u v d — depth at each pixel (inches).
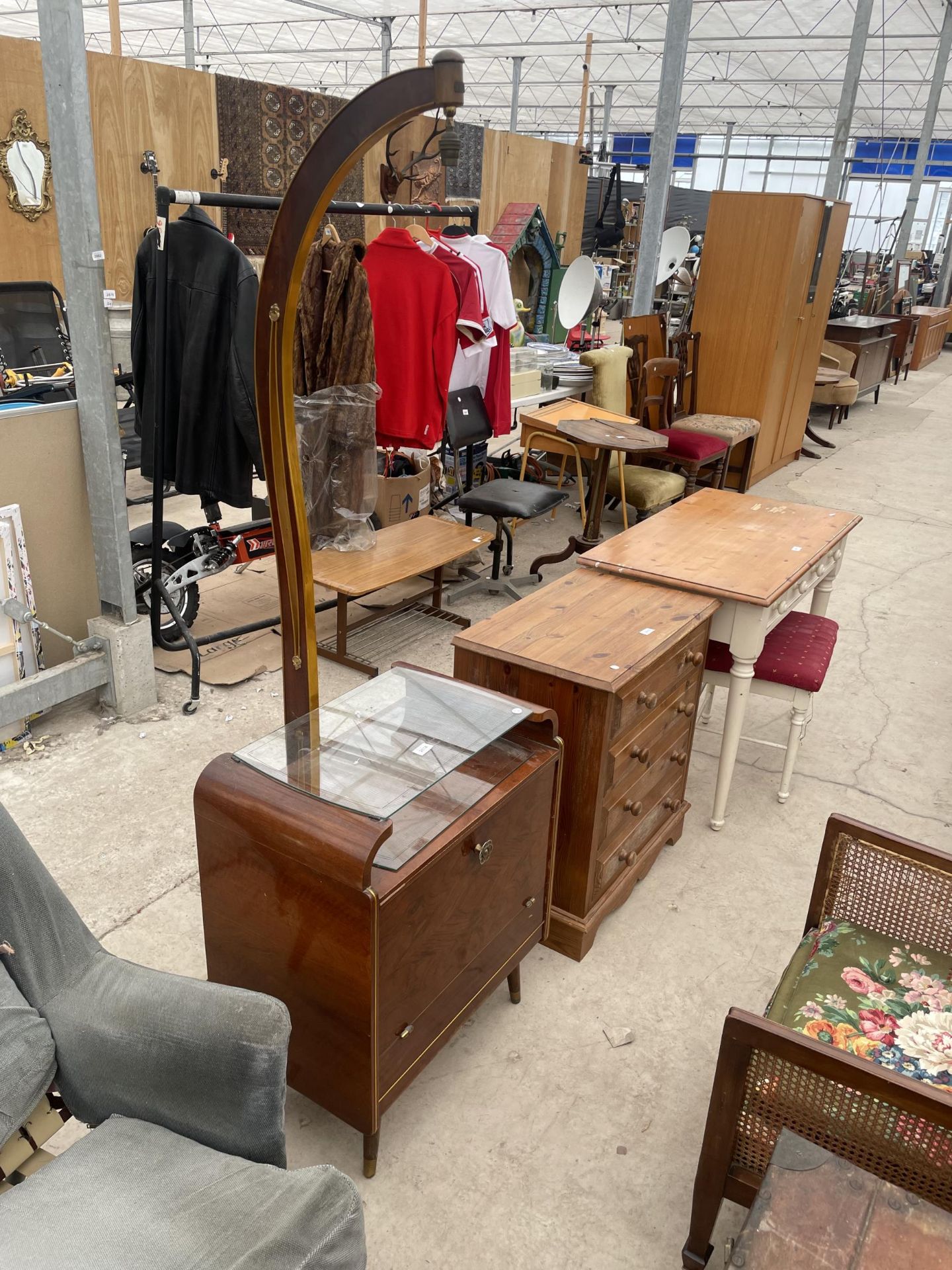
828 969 67.4
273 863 63.7
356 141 60.4
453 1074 79.0
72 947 54.7
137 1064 50.8
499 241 290.7
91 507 122.0
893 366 486.9
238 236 283.3
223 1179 47.7
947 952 69.6
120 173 249.1
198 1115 50.3
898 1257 44.4
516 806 73.7
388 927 61.1
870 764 131.3
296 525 73.3
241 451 133.0
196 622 156.5
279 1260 43.2
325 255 140.1
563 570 195.2
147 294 128.2
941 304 711.1
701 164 1135.6
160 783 114.4
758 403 253.6
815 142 1056.8
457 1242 65.2
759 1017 53.9
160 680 139.8
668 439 221.5
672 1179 70.9
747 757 131.6
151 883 97.7
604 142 689.0
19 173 235.8
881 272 590.9
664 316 274.4
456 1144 72.7
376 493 159.8
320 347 142.9
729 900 102.1
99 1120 54.0
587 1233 66.5
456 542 158.6
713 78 792.3
